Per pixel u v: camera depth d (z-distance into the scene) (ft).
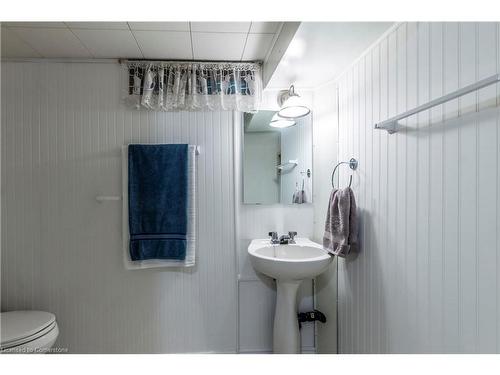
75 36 4.69
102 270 5.56
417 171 3.43
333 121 5.63
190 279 5.77
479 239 2.63
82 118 5.49
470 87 2.36
